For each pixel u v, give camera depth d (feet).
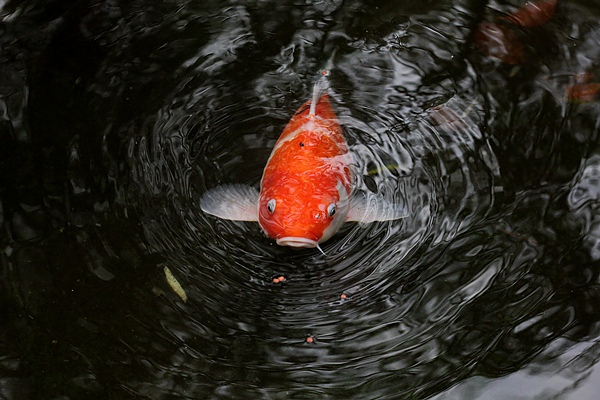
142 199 5.14
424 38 5.89
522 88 5.62
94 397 4.58
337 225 4.98
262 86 5.66
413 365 4.68
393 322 4.80
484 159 5.33
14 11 5.79
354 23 5.97
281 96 5.62
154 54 5.74
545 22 5.94
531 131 5.43
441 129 5.45
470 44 5.85
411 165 5.31
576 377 4.61
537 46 5.82
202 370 4.67
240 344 4.74
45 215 5.05
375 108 5.56
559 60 5.75
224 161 5.32
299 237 4.80
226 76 5.69
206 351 4.72
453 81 5.68
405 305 4.84
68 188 5.14
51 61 5.62
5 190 5.11
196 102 5.56
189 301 4.84
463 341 4.74
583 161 5.30
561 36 5.86
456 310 4.82
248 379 4.65
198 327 4.77
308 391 4.62
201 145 5.37
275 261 4.98
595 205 5.13
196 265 4.94
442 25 5.96
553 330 4.75
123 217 5.08
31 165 5.20
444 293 4.87
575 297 4.84
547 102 5.55
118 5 5.94
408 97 5.61
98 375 4.63
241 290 4.89
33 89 5.49
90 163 5.24
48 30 5.75
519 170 5.28
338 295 4.87
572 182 5.22
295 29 5.93
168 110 5.50
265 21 5.96
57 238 4.98
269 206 4.88
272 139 5.42
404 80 5.70
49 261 4.91
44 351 4.68
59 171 5.20
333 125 5.30
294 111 5.56
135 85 5.58
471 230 5.07
